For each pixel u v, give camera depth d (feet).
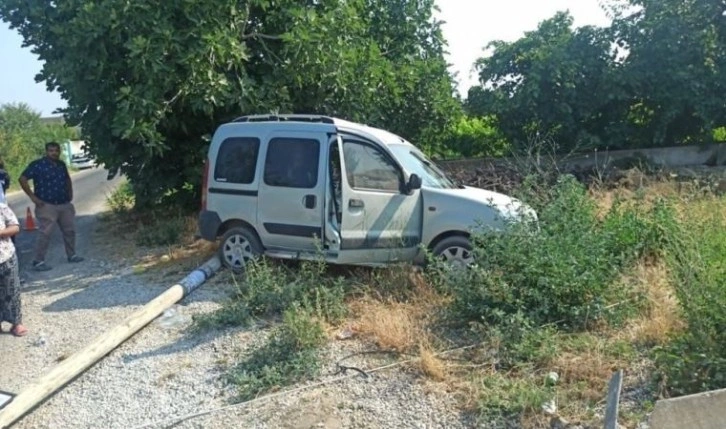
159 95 29.73
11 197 70.95
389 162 22.26
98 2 29.35
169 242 32.78
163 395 15.05
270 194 23.43
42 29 33.01
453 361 15.28
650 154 46.91
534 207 21.15
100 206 55.57
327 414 13.43
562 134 47.03
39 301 23.39
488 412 12.70
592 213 21.06
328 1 34.55
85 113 35.09
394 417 13.12
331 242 22.16
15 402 14.37
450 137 52.65
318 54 32.32
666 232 19.75
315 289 19.67
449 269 18.75
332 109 35.68
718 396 10.91
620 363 14.14
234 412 13.92
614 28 46.14
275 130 23.63
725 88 45.27
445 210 21.86
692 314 13.42
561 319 16.72
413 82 41.83
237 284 21.09
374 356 15.97
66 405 14.94
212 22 30.09
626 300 16.92
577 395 13.01
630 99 46.60
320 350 16.46
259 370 15.57
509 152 47.67
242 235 24.29
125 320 18.97
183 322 19.72
